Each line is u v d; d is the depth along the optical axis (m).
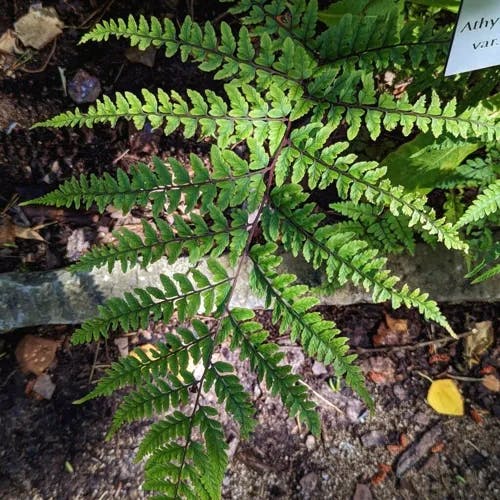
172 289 1.43
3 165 2.32
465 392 2.24
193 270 1.45
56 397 2.19
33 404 2.18
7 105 2.32
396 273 2.27
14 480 2.06
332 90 1.51
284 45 1.51
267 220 1.46
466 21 1.38
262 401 2.20
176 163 1.40
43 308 2.24
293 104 1.64
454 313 2.34
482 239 2.05
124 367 1.40
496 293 2.28
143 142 2.38
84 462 2.10
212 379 1.40
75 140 2.36
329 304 2.31
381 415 2.21
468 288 2.28
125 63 2.39
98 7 2.38
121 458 2.11
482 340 2.29
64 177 2.35
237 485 2.07
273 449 2.13
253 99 1.47
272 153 1.48
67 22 2.35
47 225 2.33
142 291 1.41
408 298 1.41
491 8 1.35
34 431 2.14
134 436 2.14
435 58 1.71
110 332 2.28
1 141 2.32
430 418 2.20
